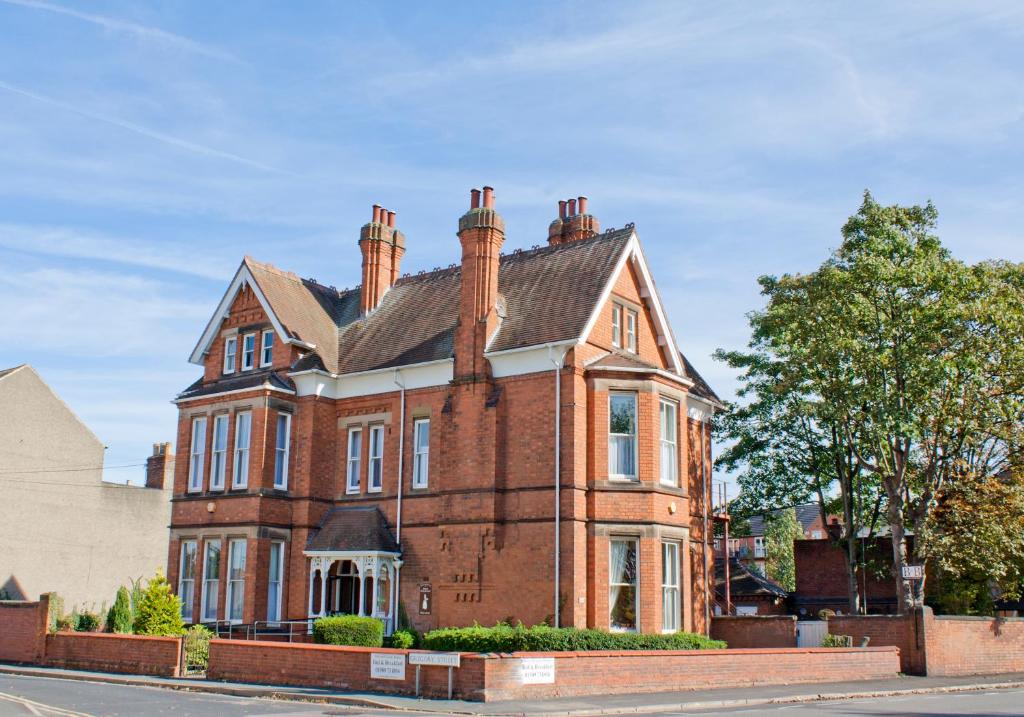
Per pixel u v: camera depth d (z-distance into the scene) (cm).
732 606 4881
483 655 2027
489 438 3131
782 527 8012
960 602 3878
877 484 4053
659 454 3130
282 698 2153
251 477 3466
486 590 3045
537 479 3039
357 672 2208
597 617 2928
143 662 2708
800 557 4722
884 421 3158
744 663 2539
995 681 2842
